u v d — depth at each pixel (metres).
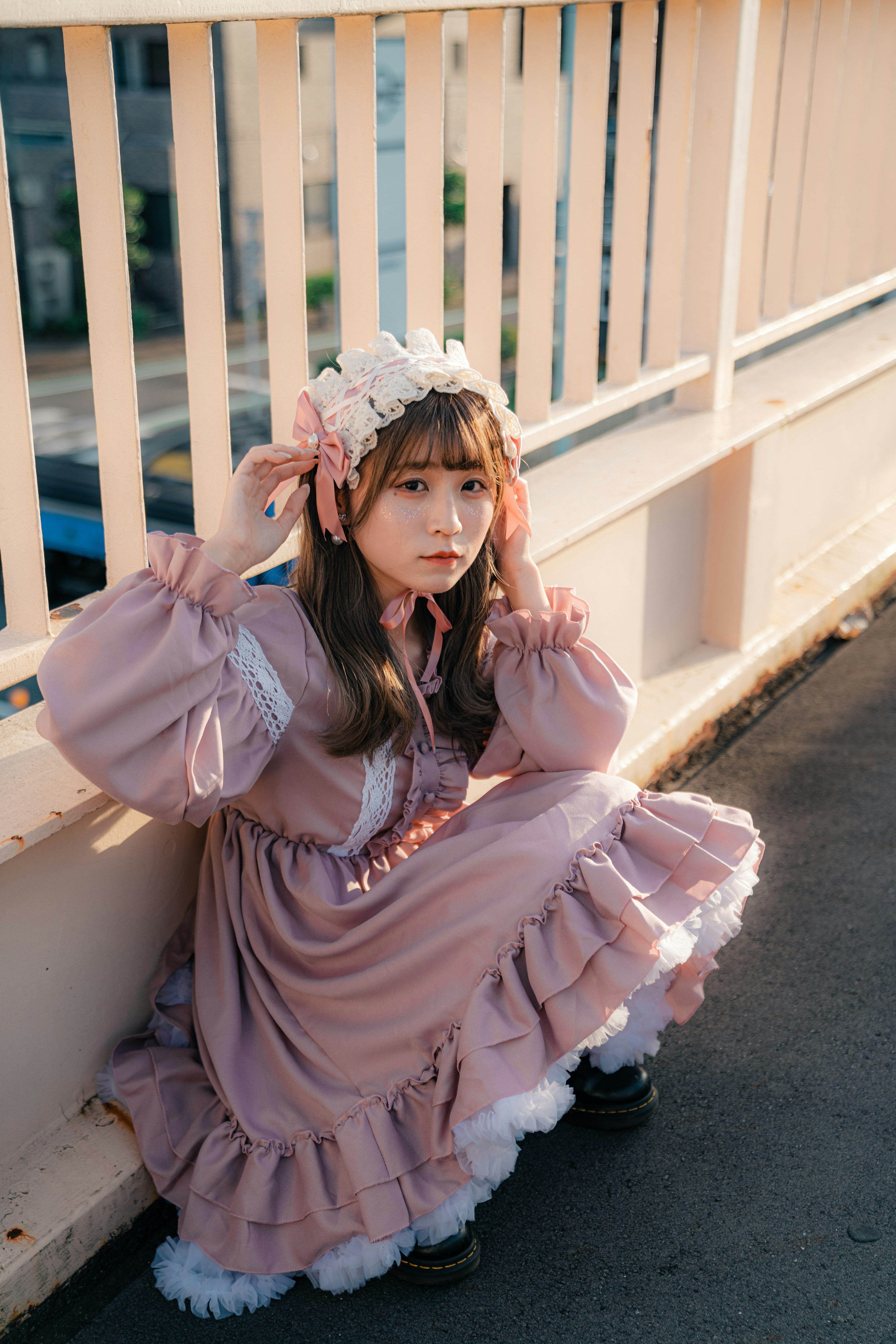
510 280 17.02
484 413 1.51
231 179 16.73
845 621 3.60
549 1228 1.70
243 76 16.72
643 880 1.53
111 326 1.59
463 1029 1.46
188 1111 1.67
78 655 1.35
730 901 1.57
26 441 1.51
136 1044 1.77
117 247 1.54
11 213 1.38
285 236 1.77
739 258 2.95
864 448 3.79
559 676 1.68
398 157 8.80
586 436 5.77
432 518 1.49
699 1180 1.78
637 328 2.69
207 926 1.74
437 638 1.66
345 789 1.60
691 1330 1.54
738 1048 2.05
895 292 4.43
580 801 1.59
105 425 1.65
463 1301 1.59
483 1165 1.44
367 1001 1.57
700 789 2.80
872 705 3.21
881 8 3.50
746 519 2.95
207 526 1.84
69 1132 1.70
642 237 2.61
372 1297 1.60
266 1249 1.56
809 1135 1.87
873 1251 1.66
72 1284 1.59
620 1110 1.85
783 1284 1.61
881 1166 1.81
